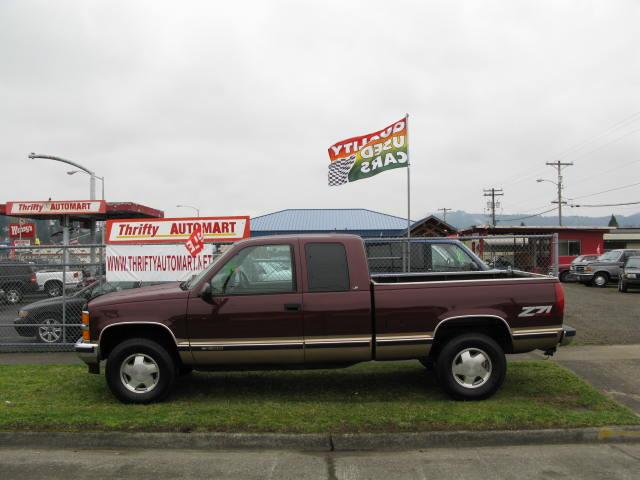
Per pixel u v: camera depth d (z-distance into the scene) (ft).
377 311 19.62
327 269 19.88
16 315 32.27
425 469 15.01
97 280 33.14
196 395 21.04
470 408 18.99
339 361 19.92
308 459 15.81
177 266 31.32
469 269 31.30
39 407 19.29
